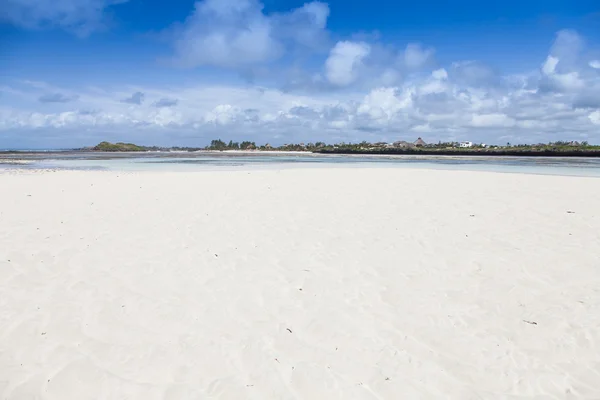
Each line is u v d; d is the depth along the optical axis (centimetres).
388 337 492
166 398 376
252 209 1159
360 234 899
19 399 371
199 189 1571
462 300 587
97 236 866
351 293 606
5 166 3341
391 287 628
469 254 768
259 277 659
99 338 475
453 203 1261
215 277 657
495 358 452
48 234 874
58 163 3944
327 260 738
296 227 956
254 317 532
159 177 2086
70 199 1316
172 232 908
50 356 437
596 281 641
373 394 391
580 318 528
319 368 428
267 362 436
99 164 3769
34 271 663
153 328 500
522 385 407
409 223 996
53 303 554
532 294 602
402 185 1733
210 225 973
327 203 1259
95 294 585
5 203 1230
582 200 1311
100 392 384
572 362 443
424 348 470
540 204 1238
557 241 843
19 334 475
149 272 671
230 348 461
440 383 409
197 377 409
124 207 1180
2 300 559
